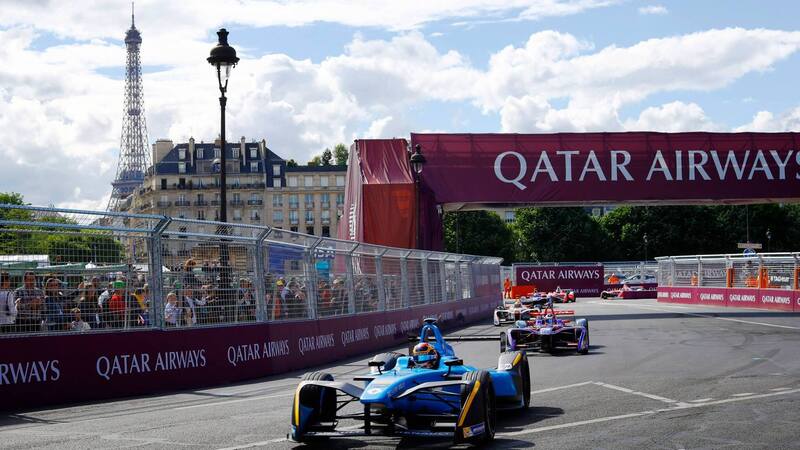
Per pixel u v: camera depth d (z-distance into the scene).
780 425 10.28
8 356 12.66
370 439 10.02
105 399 13.81
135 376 14.41
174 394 14.50
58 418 11.77
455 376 10.60
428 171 39.94
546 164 39.91
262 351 17.53
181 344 15.41
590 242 109.25
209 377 15.95
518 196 39.81
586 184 39.97
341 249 22.50
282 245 18.98
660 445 9.21
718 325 29.98
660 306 47.91
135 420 11.46
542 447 9.23
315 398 9.66
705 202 42.19
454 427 9.38
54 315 13.33
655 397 12.90
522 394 11.69
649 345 22.97
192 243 16.06
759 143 40.50
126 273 14.52
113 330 14.16
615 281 69.06
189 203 147.12
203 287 16.22
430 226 40.06
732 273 45.00
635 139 40.25
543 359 20.30
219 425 10.95
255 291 17.77
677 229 105.44
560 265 67.94
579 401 12.70
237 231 17.38
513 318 33.81
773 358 18.55
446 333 30.77
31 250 12.94
